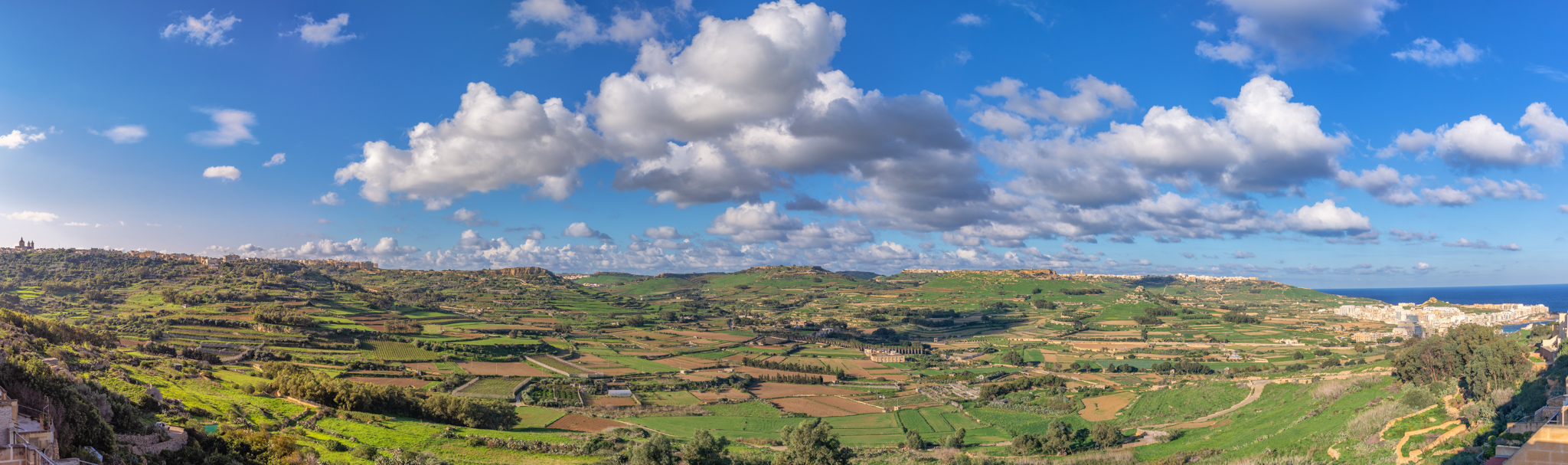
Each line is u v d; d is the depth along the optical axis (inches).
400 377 7805.1
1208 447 4557.1
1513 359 3818.9
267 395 5418.3
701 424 6643.7
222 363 7121.1
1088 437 5649.6
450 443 4771.2
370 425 4980.3
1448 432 3080.7
